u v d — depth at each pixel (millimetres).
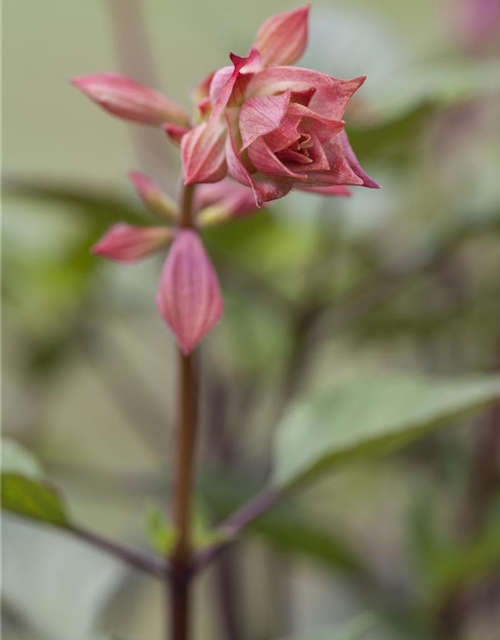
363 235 385
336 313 375
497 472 388
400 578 407
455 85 321
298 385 378
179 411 269
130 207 335
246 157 245
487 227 360
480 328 408
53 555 319
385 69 363
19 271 413
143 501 415
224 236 355
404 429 274
